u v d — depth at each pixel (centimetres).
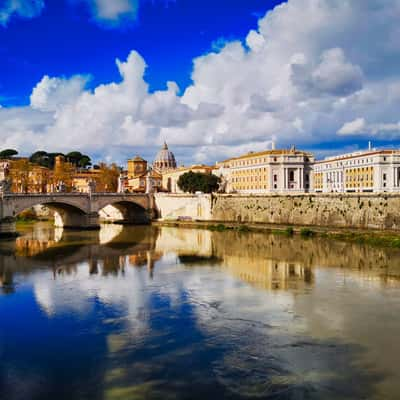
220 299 4066
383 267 5481
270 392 2359
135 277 5034
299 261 5988
